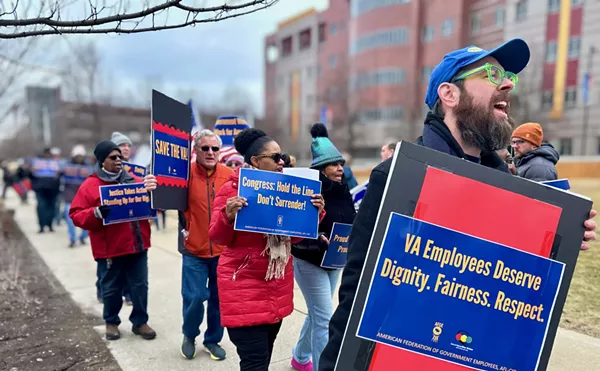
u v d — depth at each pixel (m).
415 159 1.28
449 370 1.27
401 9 39.72
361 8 42.75
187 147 3.28
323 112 41.66
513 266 1.29
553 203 1.31
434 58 38.03
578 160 20.67
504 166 1.67
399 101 39.81
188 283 3.26
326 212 2.74
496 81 1.44
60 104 25.97
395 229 1.26
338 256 2.73
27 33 2.38
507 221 1.29
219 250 3.22
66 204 7.77
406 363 1.26
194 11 2.34
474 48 1.51
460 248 1.28
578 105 28.73
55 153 11.32
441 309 1.27
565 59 29.36
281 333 3.81
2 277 5.68
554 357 3.09
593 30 28.08
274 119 52.81
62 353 3.47
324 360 1.35
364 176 27.00
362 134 40.41
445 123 1.53
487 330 1.28
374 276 1.25
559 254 1.30
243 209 2.11
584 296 4.16
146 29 2.41
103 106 32.88
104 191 3.46
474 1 35.28
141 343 3.68
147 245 3.73
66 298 4.90
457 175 1.29
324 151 2.82
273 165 2.37
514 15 32.22
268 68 60.69
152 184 2.77
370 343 1.25
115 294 3.71
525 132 3.76
